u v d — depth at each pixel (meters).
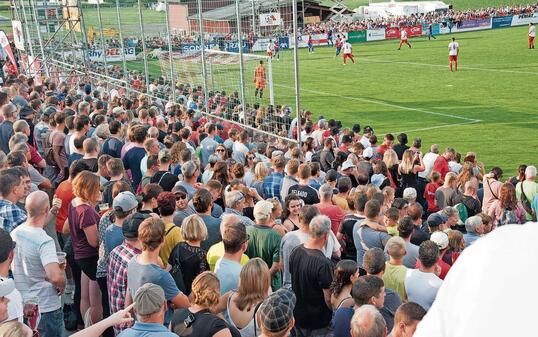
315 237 5.37
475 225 7.41
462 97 25.75
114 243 5.78
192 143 11.87
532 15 58.59
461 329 0.95
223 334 4.02
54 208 6.91
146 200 6.48
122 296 5.26
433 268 5.29
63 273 5.53
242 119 14.56
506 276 0.94
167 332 3.86
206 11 18.25
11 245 4.31
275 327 3.82
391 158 11.63
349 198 7.36
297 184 8.12
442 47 45.03
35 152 9.30
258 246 6.08
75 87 21.53
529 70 31.83
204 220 6.33
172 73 17.42
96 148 8.74
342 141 13.43
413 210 7.05
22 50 28.36
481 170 12.48
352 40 53.91
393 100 26.08
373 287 4.58
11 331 3.10
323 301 5.40
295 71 10.77
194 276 5.50
